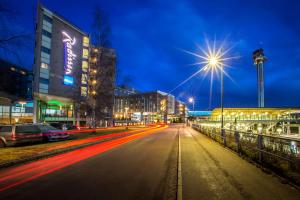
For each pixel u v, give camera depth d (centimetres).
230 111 7512
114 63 3750
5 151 1541
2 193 697
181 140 2488
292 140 848
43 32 6050
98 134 3378
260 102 12738
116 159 1295
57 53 6456
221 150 1645
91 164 1145
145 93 14788
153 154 1491
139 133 3956
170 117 15488
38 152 1483
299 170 870
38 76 5888
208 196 659
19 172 976
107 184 789
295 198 644
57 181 827
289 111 7906
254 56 13225
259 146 1112
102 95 3697
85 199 643
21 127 2031
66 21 6738
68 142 2188
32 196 669
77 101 3888
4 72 1570
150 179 854
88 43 7500
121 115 13775
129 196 667
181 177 867
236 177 867
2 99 5356
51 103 6362
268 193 684
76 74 4044
